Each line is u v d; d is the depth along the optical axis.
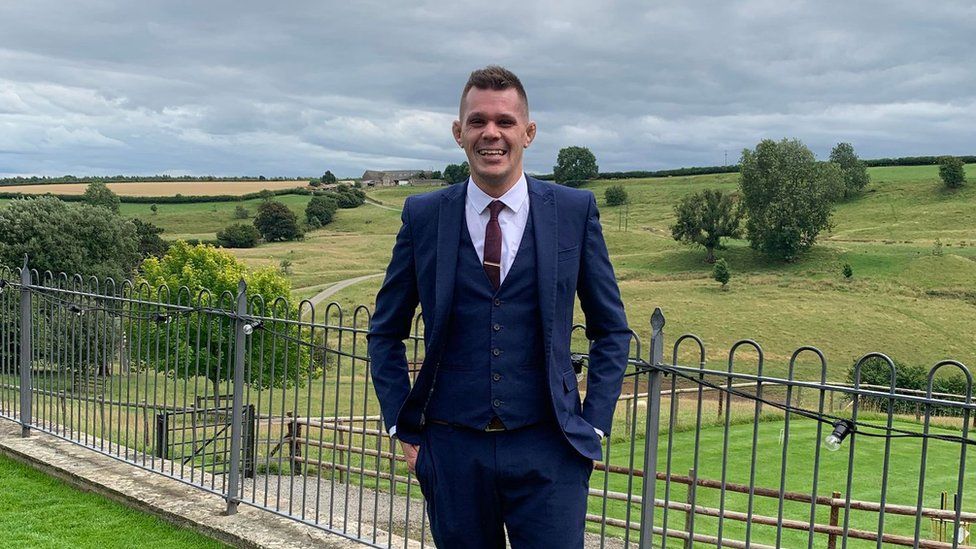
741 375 3.78
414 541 5.26
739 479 14.45
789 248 83.12
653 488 4.16
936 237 87.88
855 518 12.37
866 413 19.64
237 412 5.54
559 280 2.85
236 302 5.54
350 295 65.00
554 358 2.85
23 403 7.38
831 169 94.25
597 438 2.88
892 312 59.44
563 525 2.83
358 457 12.17
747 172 88.94
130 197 128.38
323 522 5.49
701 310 61.12
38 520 5.54
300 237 111.69
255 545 5.09
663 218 115.69
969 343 52.25
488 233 2.84
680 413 19.36
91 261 38.94
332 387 20.62
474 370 2.85
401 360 3.11
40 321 7.42
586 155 153.00
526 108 2.86
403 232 3.04
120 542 5.20
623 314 3.01
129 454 6.99
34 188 118.81
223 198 133.62
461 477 2.87
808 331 54.41
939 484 14.64
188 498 5.87
